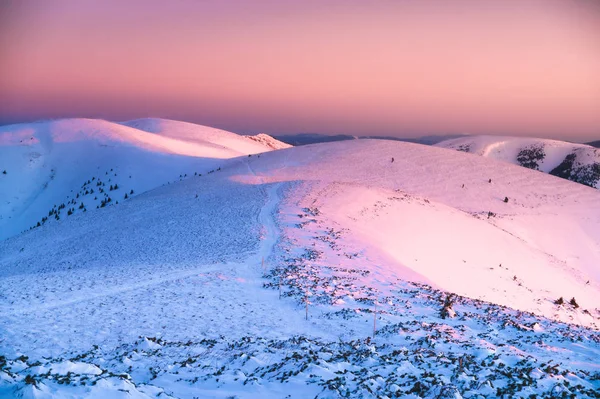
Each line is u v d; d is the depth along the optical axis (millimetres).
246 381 12391
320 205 60875
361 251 42625
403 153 125312
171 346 18109
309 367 13164
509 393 10789
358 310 24109
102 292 28531
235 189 76625
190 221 56188
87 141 188750
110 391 9211
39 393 8281
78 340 19406
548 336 20703
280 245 42094
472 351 16406
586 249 82750
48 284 31141
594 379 13219
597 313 49469
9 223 132500
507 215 90938
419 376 12336
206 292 28438
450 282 44406
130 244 49344
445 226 63406
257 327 21594
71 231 64062
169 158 171250
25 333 20016
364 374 12609
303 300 26359
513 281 52125
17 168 166125
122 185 148500
